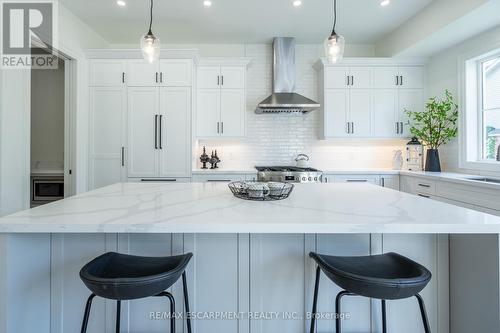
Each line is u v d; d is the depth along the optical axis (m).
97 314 1.38
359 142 4.42
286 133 4.41
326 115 4.05
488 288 1.19
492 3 2.47
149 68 3.67
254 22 3.62
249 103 4.38
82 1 3.08
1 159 2.28
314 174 3.71
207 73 4.00
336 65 4.03
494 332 1.16
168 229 1.04
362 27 3.79
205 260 1.40
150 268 1.23
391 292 0.96
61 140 4.34
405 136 4.03
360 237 1.43
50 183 4.01
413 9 3.29
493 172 2.99
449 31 3.04
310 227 1.04
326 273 1.13
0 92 2.28
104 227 1.04
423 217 1.13
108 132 3.66
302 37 4.11
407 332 1.43
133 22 3.58
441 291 1.43
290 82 4.14
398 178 3.85
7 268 1.09
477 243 1.25
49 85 4.32
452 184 2.87
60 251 1.36
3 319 1.09
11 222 1.05
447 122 3.59
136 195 1.69
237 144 4.39
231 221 1.07
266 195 1.52
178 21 3.57
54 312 1.36
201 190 1.90
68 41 3.28
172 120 3.69
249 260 1.41
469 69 3.32
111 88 3.65
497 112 3.13
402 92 4.02
